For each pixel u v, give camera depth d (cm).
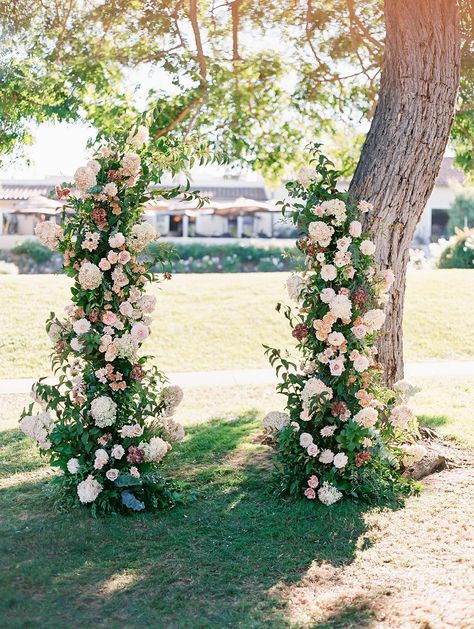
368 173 669
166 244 570
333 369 556
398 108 659
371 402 577
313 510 555
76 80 1071
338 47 1129
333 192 574
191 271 2530
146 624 391
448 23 662
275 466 604
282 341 1309
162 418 580
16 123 1142
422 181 667
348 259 557
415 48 655
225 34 1125
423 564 470
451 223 2939
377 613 402
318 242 562
